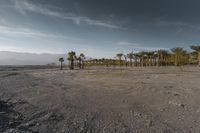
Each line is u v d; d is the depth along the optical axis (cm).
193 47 6288
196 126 655
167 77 2984
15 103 1000
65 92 1426
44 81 2394
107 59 11931
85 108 912
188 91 1463
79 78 2908
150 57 9050
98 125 659
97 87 1738
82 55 8281
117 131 603
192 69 5909
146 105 987
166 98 1173
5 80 2405
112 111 859
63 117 756
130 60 10344
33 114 791
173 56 8119
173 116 782
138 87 1700
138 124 675
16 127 621
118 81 2314
